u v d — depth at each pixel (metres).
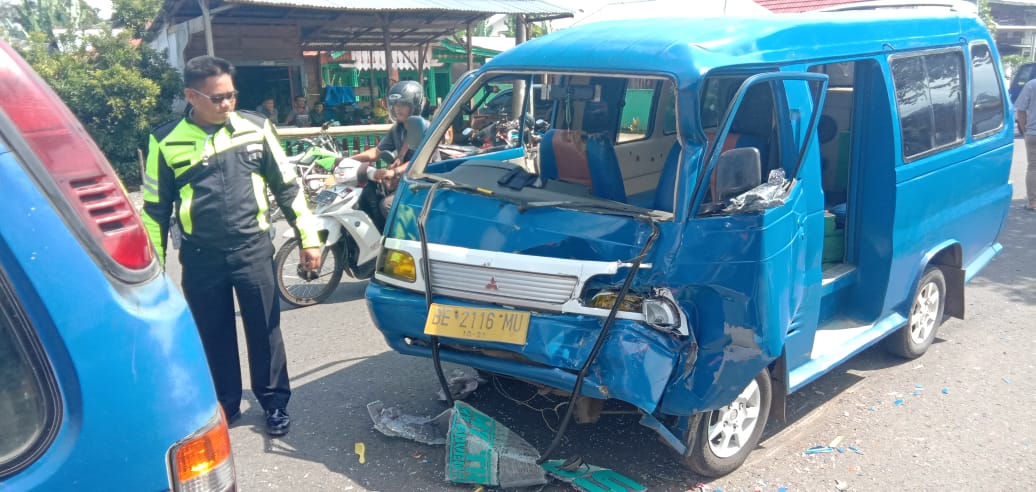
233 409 4.42
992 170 5.79
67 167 1.68
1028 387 4.95
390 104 6.46
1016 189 11.74
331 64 21.52
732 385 3.39
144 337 1.76
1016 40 35.09
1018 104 10.07
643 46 3.56
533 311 3.49
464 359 3.73
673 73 3.34
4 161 1.61
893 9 5.50
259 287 4.12
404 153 6.37
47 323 1.64
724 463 3.82
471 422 3.78
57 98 1.73
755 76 3.33
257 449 4.17
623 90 5.13
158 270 1.88
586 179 3.98
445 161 4.68
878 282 4.75
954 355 5.49
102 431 1.71
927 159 4.86
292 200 4.28
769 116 4.12
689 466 3.75
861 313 4.87
